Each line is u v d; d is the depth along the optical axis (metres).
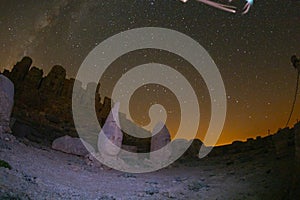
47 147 21.44
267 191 12.07
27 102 30.42
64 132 28.12
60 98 32.66
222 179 15.55
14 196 8.64
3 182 9.55
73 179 13.38
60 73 34.53
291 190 10.37
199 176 17.25
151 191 13.14
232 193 12.52
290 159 16.61
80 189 11.76
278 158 18.06
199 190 13.46
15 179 10.34
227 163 20.77
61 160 17.67
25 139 21.52
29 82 32.19
